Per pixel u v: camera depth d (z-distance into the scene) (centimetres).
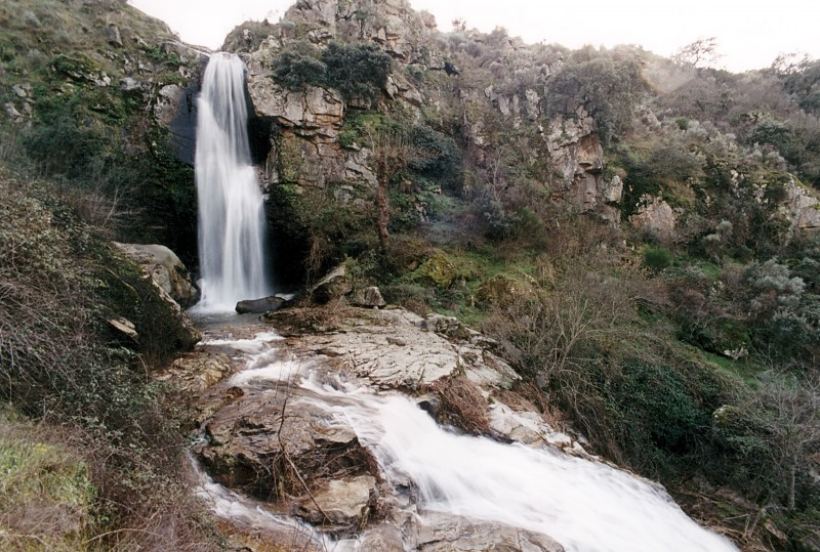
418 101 2166
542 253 1720
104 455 428
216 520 510
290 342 1073
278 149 1719
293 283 1783
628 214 2034
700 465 1028
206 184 1672
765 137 2523
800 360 1409
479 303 1441
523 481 756
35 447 372
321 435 631
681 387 1150
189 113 1692
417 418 806
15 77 1426
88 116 1457
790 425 927
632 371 1166
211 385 794
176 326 885
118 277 786
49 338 471
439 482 688
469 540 574
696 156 2178
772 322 1472
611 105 2061
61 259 587
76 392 469
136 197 1479
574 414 1076
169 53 1812
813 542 845
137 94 1612
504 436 856
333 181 1767
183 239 1664
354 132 1853
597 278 1377
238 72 1867
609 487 823
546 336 1181
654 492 880
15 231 514
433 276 1491
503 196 1894
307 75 1783
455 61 2569
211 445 611
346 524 527
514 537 590
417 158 1912
